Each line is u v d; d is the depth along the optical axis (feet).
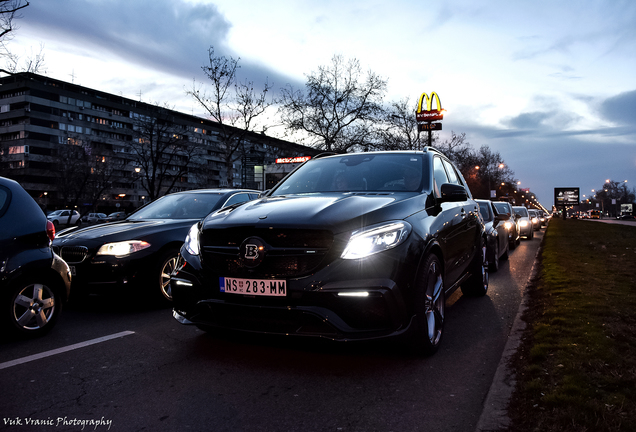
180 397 9.30
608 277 21.97
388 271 10.17
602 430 7.00
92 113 295.89
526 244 57.16
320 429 7.93
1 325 13.20
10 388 9.83
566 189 286.46
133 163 275.18
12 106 272.92
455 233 14.74
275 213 11.10
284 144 107.04
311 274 10.09
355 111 106.01
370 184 14.40
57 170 185.37
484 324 15.55
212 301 10.77
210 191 23.75
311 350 12.30
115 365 11.26
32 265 13.79
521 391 8.89
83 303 19.12
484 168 268.00
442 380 10.21
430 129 111.45
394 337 10.19
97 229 18.57
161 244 17.98
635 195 463.42
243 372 10.71
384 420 8.27
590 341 11.47
